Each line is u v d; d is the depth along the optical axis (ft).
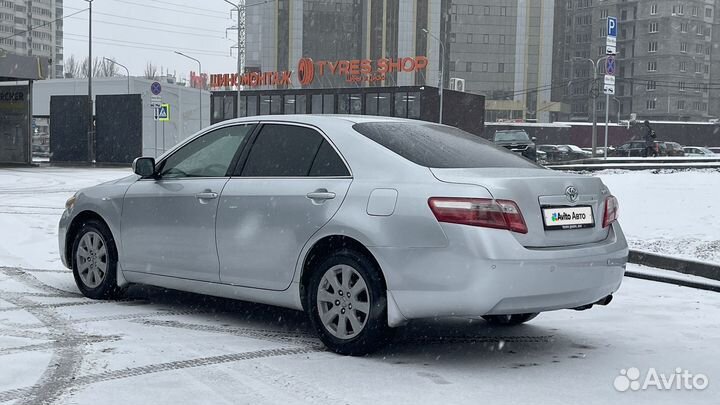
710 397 14.39
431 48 390.83
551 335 19.35
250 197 18.74
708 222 34.71
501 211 15.47
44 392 13.89
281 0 392.27
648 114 401.49
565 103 424.46
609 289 17.39
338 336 16.98
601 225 17.53
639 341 18.75
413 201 16.01
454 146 18.39
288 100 194.18
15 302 22.08
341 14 398.62
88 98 136.56
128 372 15.21
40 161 158.30
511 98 402.72
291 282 17.85
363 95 186.50
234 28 270.46
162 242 20.72
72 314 20.58
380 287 16.31
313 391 14.30
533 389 14.71
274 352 17.08
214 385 14.53
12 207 51.11
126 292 23.99
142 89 171.42
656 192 42.68
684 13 394.52
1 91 128.88
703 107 404.77
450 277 15.39
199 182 20.21
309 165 18.24
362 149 17.58
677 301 23.77
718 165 57.36
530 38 401.90
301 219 17.58
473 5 398.01
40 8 527.81
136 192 21.57
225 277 19.29
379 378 15.24
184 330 19.01
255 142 19.70
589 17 433.07
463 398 14.06
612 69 92.84
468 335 19.29
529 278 15.44
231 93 198.29
